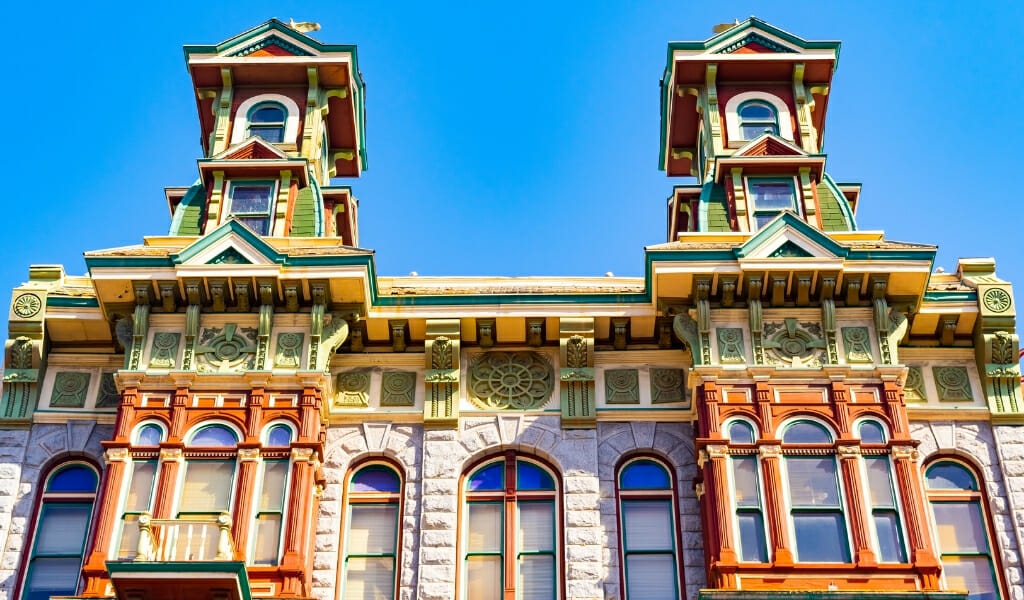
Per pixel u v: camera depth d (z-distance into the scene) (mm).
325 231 35250
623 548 29609
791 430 29672
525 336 32250
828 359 30609
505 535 29797
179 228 34438
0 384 32656
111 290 31375
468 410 31375
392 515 30281
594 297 32094
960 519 29875
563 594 28922
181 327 31359
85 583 27484
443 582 28844
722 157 35312
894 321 31172
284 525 28438
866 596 26297
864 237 33469
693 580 29000
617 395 31719
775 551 27797
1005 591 28750
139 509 28750
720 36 39094
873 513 28484
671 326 32031
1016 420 30922
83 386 31906
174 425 29688
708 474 29062
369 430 31188
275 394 30328
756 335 30906
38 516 30203
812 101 38781
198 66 38375
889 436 29500
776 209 34781
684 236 33375
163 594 25812
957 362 32031
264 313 31219
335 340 31297
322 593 28859
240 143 36000
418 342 32344
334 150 41000
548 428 31109
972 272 32969
